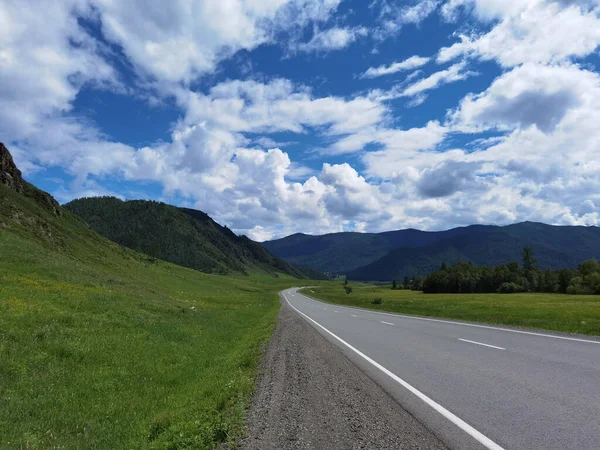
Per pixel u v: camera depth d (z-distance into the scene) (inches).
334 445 198.5
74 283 1091.9
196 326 841.5
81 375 396.2
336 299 3228.3
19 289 753.6
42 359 410.9
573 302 2231.8
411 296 4028.1
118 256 2721.5
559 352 446.9
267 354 538.9
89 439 261.0
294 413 257.1
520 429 209.0
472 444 191.5
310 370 406.6
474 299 2962.6
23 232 1716.3
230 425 240.7
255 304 2119.8
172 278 2925.7
